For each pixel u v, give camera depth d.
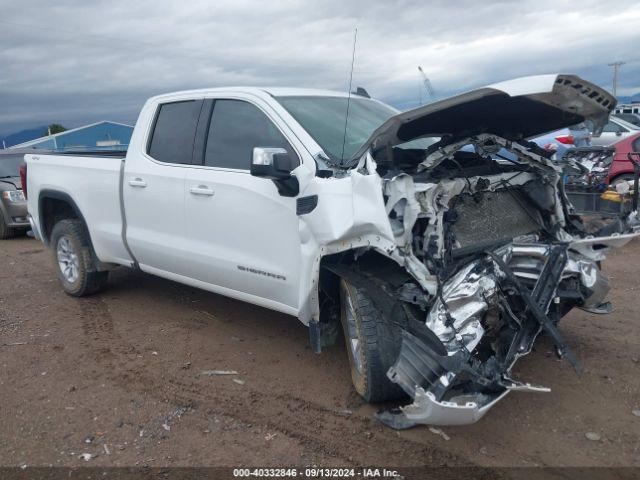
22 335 5.33
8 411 3.92
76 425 3.71
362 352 3.61
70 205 6.22
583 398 3.88
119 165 5.45
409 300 3.38
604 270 6.87
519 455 3.28
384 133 3.58
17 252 9.62
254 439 3.51
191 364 4.59
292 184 3.86
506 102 3.61
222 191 4.45
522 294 3.25
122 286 6.77
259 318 5.56
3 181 11.16
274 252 4.14
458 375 3.01
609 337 4.85
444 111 3.54
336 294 4.07
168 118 5.16
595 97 3.55
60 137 41.66
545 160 4.16
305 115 4.33
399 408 3.65
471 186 3.80
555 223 4.23
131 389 4.19
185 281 5.14
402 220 3.41
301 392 4.07
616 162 10.14
